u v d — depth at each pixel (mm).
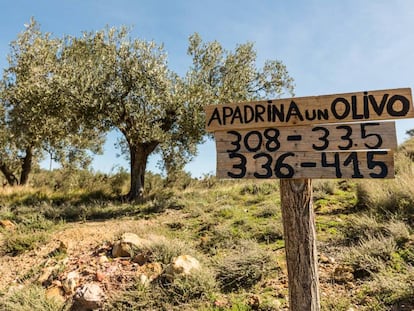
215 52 13781
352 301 3580
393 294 3498
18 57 16938
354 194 7715
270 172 2619
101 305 4191
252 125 2693
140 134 11898
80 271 5172
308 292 2535
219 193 10664
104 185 15086
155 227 7410
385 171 2354
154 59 12492
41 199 12820
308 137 2557
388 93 2385
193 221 7848
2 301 4508
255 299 3773
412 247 4391
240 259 4633
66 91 11797
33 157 21016
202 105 12219
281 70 14570
